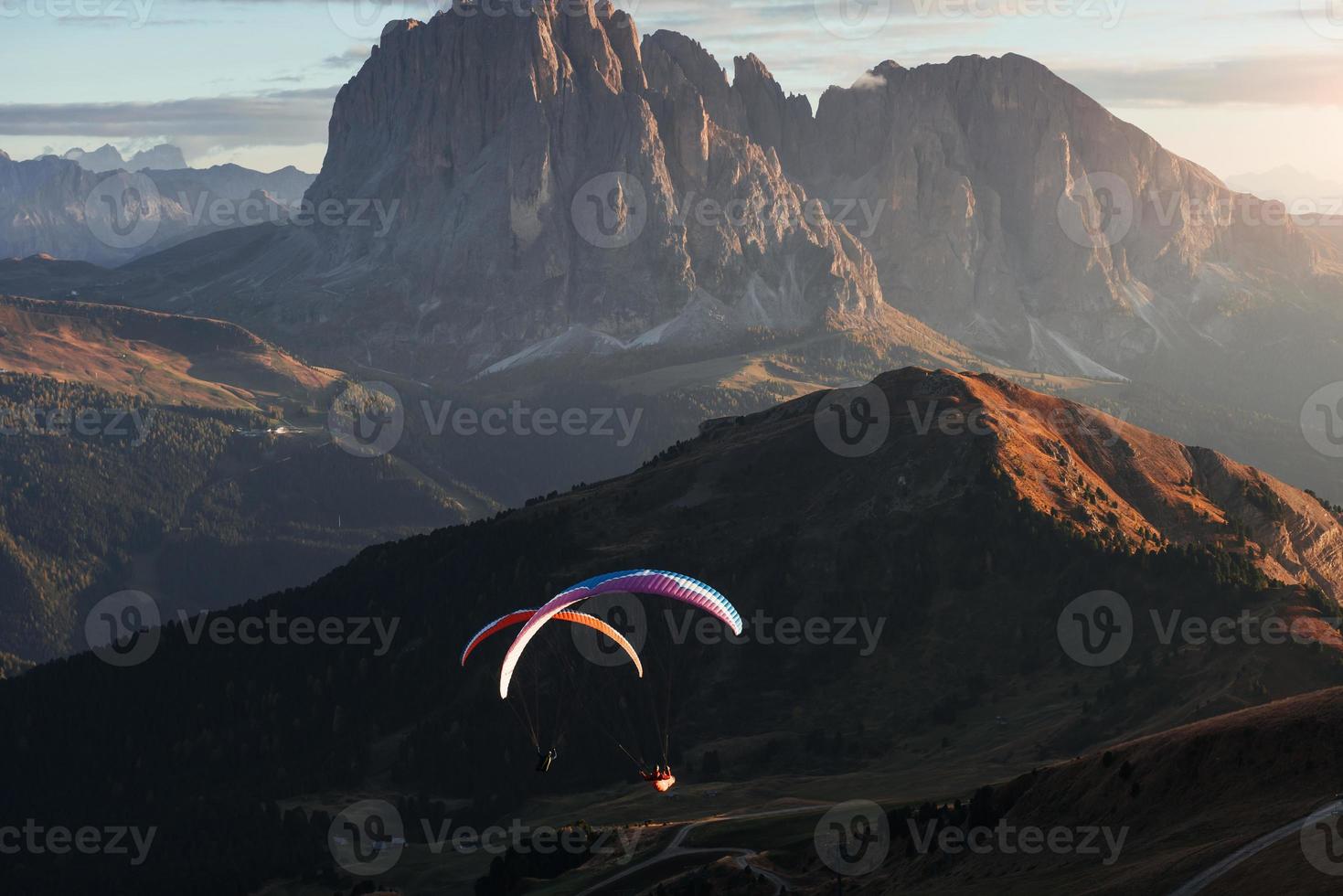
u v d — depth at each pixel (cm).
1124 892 10988
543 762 11156
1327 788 11306
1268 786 11762
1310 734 11856
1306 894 9688
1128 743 13400
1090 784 13225
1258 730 12212
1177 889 10644
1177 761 12494
